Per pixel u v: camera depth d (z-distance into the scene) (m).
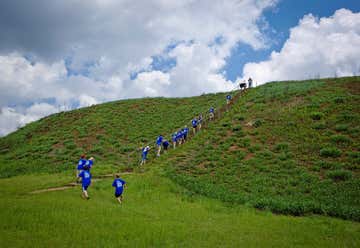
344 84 34.84
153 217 12.75
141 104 49.28
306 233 11.02
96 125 39.47
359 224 12.52
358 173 17.58
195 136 29.70
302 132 24.48
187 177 20.12
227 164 21.70
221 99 44.47
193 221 12.41
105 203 14.31
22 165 27.20
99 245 8.90
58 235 9.41
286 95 35.03
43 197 14.38
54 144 33.81
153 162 25.03
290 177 18.33
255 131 26.67
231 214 13.82
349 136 22.42
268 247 9.50
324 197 15.49
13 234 9.14
